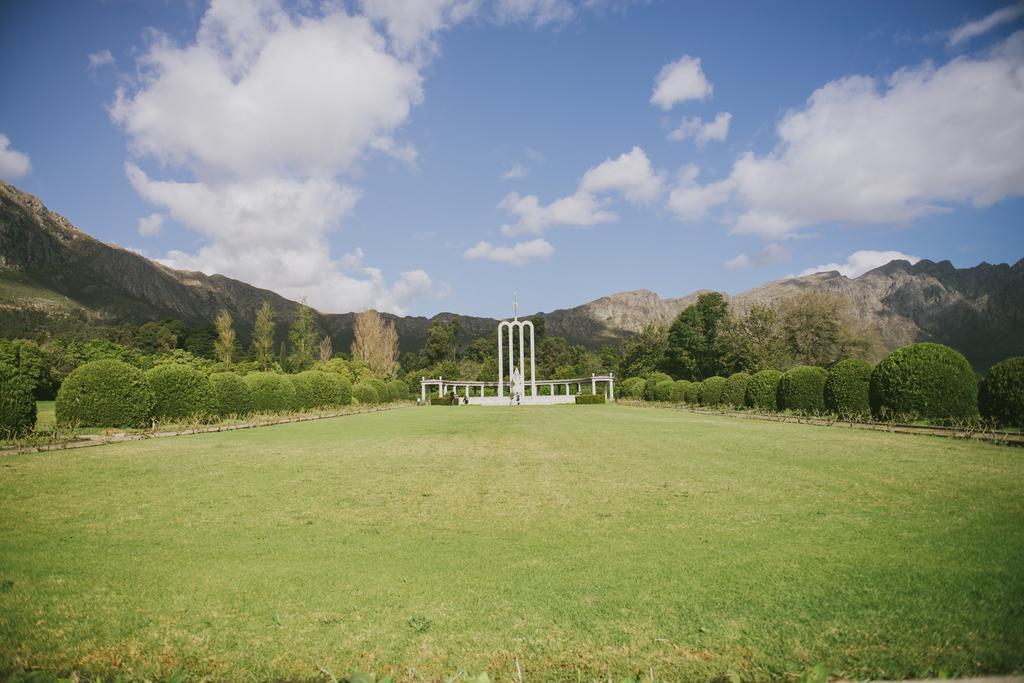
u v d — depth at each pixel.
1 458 10.64
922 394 16.22
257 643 3.35
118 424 15.90
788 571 4.36
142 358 46.91
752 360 45.75
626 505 6.79
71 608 3.84
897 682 2.79
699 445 12.73
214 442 13.84
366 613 3.75
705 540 5.26
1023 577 4.08
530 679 2.93
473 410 35.88
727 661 3.08
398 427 19.45
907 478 8.04
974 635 3.24
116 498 7.23
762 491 7.43
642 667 3.03
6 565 4.67
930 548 4.81
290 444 13.58
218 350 58.69
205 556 4.93
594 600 3.90
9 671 3.03
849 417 18.31
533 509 6.66
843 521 5.80
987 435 12.78
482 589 4.14
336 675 2.99
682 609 3.72
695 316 56.03
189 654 3.24
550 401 56.25
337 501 7.13
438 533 5.65
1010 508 6.19
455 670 3.02
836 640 3.25
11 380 13.09
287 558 4.88
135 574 4.48
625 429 17.66
